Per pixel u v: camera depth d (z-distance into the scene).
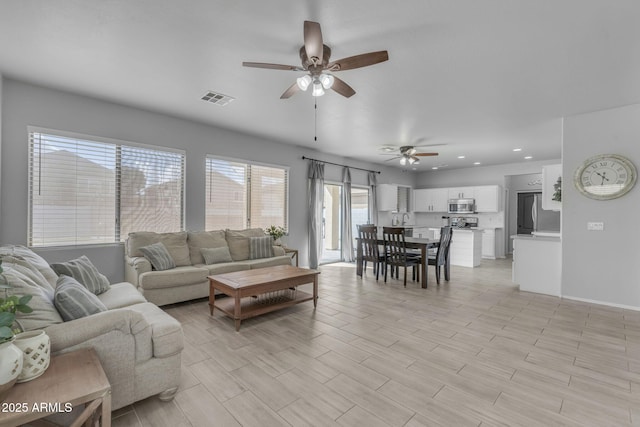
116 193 4.01
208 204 4.95
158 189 4.38
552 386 2.07
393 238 5.11
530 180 8.52
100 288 2.76
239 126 4.92
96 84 3.36
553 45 2.48
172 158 4.51
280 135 5.46
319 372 2.24
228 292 3.16
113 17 2.18
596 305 3.88
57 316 1.68
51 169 3.54
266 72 3.04
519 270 4.65
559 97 3.57
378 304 3.92
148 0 2.00
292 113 4.26
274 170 5.92
